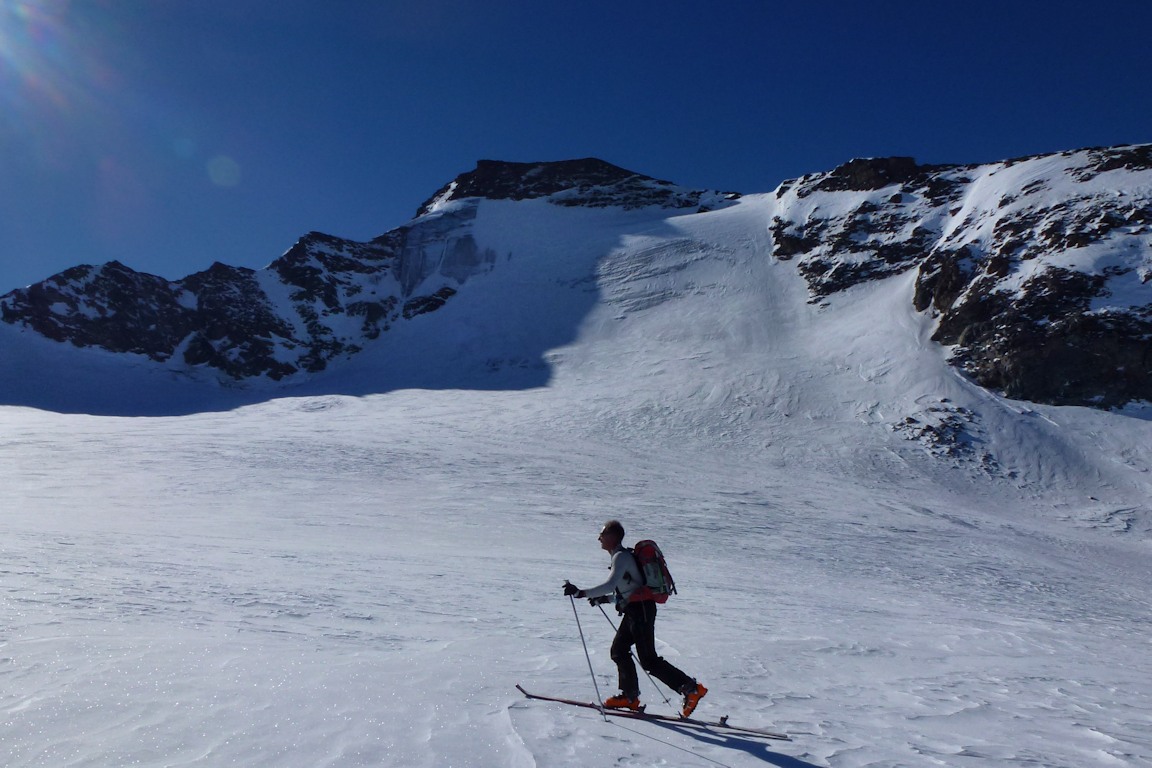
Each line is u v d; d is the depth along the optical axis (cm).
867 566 2175
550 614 976
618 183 14200
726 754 445
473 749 400
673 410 5772
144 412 7438
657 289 9356
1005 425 5372
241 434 4078
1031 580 2209
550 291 9794
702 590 1451
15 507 2098
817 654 873
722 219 11500
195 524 1975
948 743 511
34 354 8356
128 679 466
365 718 431
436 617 863
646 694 598
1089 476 4703
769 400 5919
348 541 1847
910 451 4966
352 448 3756
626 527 2505
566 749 419
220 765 352
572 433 5169
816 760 447
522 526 2406
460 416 5712
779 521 2867
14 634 561
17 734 368
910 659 905
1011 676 843
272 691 468
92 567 981
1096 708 684
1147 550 3422
